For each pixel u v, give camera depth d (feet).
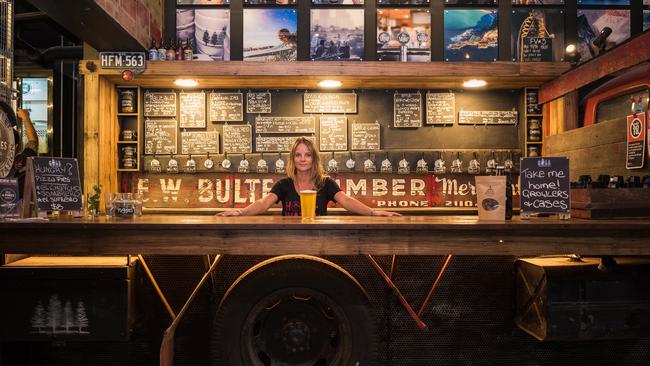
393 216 9.61
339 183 16.66
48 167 8.34
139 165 16.40
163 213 16.48
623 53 11.18
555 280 7.47
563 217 7.66
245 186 16.61
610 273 7.54
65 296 7.47
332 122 16.75
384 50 16.92
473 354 8.32
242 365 7.25
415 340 8.26
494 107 17.08
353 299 7.30
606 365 8.33
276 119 16.75
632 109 11.75
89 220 7.69
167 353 7.36
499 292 8.34
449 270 8.32
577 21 16.93
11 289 7.46
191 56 15.69
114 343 8.20
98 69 14.74
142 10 14.55
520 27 16.93
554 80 15.07
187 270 8.24
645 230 7.00
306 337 7.54
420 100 16.83
